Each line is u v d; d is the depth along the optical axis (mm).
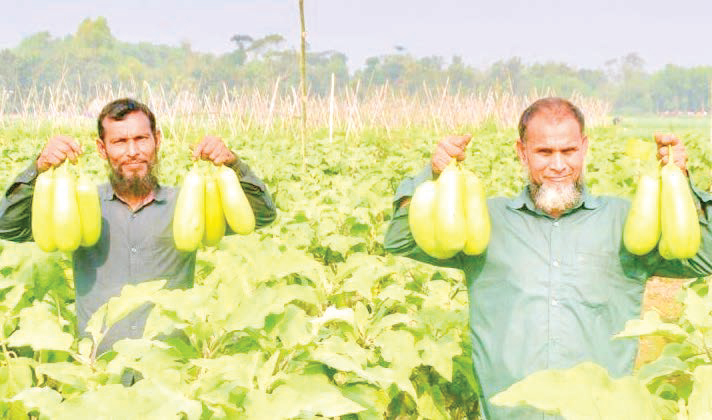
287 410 2730
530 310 3576
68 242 3758
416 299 5312
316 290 4566
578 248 3561
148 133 4156
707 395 2404
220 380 3006
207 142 3830
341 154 20125
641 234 3355
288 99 31250
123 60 178125
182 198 3781
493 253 3672
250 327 3359
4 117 34375
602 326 3553
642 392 2182
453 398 4809
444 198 3381
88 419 2430
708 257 3482
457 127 36312
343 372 3672
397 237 3820
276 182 14062
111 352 3350
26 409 3484
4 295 4633
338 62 120500
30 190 3906
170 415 2463
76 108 33875
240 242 4770
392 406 4441
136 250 4242
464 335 4754
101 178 14328
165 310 3420
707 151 18922
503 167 16703
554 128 3418
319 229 7203
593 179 14102
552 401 2178
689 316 3496
